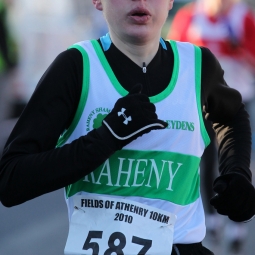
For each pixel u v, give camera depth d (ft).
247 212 21.18
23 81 69.46
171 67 21.45
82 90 20.40
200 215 21.68
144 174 20.42
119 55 20.90
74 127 20.65
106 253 19.84
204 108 22.26
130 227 20.03
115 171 20.35
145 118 18.99
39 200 53.72
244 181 20.90
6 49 66.18
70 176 19.16
